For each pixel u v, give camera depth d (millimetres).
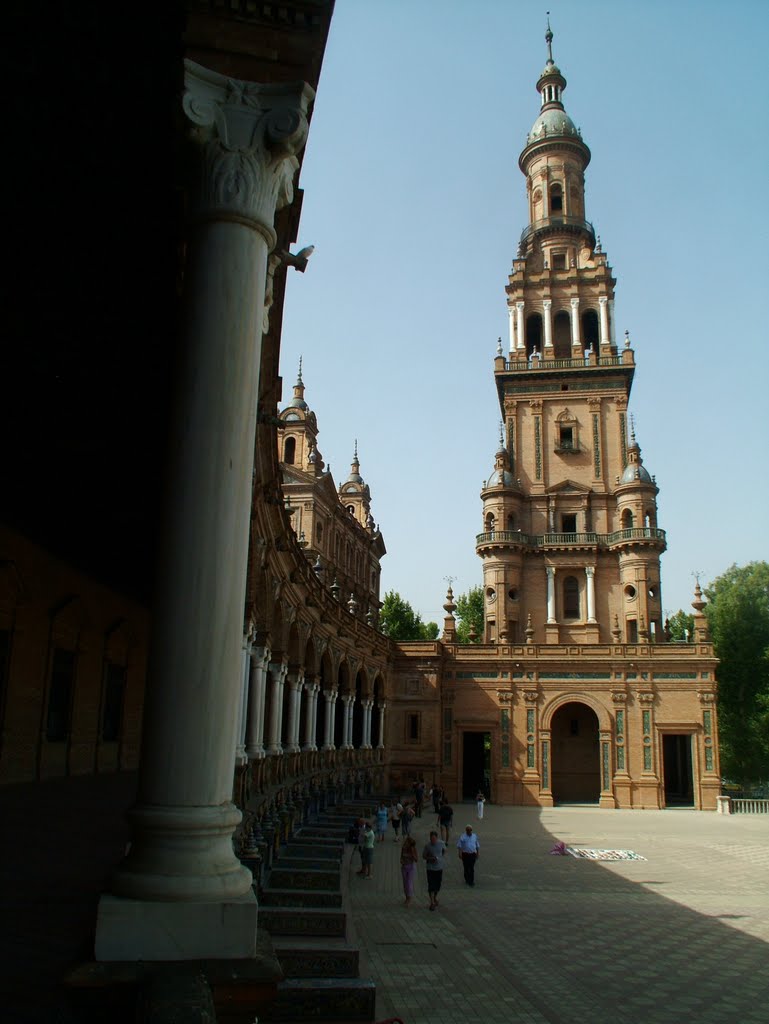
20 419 12648
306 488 50531
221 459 5234
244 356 5422
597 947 16094
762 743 61844
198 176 5637
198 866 4734
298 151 5902
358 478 71000
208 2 5777
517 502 61312
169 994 3951
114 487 15312
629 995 12875
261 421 13703
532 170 73500
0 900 6566
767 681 63531
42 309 9445
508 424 64062
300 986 10703
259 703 22812
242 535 5266
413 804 41688
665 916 19359
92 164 7168
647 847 32406
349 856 27500
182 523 5145
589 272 67438
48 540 17859
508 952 15500
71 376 11164
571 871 26125
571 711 55000
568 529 61969
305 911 14609
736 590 66625
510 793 50969
